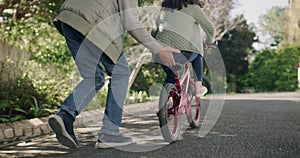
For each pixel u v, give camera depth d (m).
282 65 25.66
